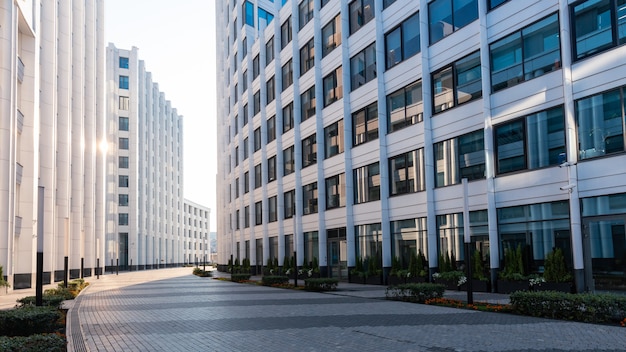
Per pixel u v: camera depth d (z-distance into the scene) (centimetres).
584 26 1812
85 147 6078
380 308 1611
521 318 1311
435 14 2522
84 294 2489
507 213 2089
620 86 1686
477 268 2166
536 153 1972
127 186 9656
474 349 918
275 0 4412
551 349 905
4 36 2991
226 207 6234
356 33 3162
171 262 12006
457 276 2217
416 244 2603
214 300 2017
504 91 2112
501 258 2103
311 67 3725
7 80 2989
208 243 15638
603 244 1720
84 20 6212
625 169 1658
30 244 3453
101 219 6969
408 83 2675
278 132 4275
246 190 5262
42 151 4072
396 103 2788
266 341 1035
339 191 3325
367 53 3047
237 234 5669
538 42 1981
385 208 2817
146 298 2178
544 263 1870
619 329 1099
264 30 4728
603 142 1734
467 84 2309
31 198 3478
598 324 1183
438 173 2473
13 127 3066
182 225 13088
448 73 2430
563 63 1842
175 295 2331
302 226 3834
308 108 3784
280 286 2842
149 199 10488
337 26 3394
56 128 4706
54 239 4228
